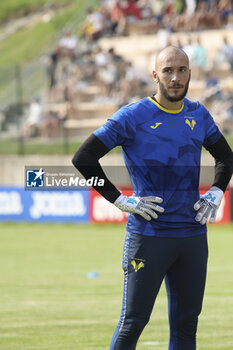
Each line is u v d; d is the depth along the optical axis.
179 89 12.61
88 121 73.31
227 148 13.98
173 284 13.27
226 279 32.09
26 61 116.94
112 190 12.89
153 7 90.25
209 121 13.61
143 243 12.79
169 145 12.87
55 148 68.81
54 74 77.69
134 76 72.31
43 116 73.94
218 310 24.38
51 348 18.52
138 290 12.77
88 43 88.81
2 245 48.16
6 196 63.97
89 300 26.67
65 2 139.00
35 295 27.97
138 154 12.95
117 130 12.87
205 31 78.81
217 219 56.44
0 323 22.19
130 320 12.81
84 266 37.34
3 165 69.00
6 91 86.06
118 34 87.69
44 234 55.41
